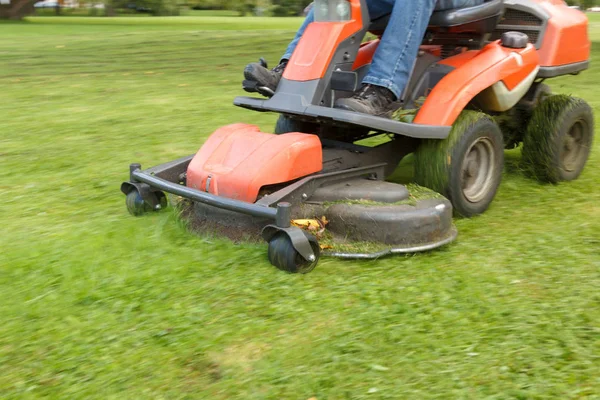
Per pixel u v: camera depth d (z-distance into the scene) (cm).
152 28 2264
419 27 337
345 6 339
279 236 279
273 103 336
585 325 235
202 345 224
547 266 287
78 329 236
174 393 200
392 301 254
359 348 221
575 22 419
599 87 864
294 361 215
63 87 856
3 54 1275
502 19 418
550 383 202
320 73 332
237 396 198
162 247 306
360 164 351
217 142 332
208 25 2531
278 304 252
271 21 3023
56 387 204
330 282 272
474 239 323
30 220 355
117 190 409
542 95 428
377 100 332
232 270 281
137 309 250
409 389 200
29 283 272
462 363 212
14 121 629
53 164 471
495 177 368
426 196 321
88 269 284
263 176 302
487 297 257
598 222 346
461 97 335
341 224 305
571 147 422
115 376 209
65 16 3409
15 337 232
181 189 310
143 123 615
